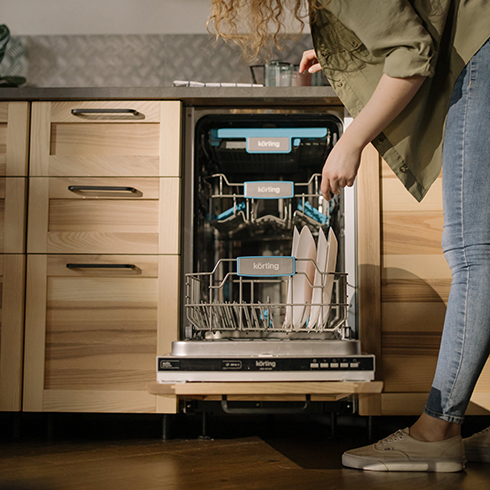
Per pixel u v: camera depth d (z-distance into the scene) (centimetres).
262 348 138
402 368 159
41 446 147
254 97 165
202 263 183
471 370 110
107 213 165
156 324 161
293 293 156
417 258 163
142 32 230
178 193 164
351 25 109
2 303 162
